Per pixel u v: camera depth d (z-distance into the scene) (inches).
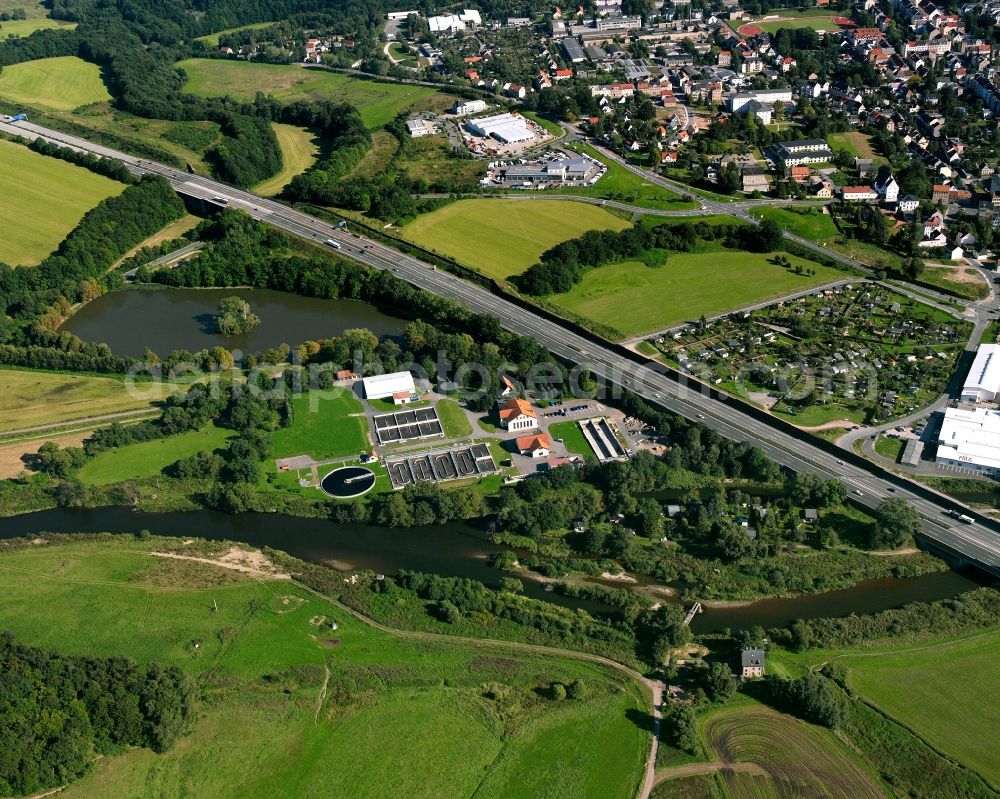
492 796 7347.4
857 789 7313.0
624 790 7357.3
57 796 7362.2
